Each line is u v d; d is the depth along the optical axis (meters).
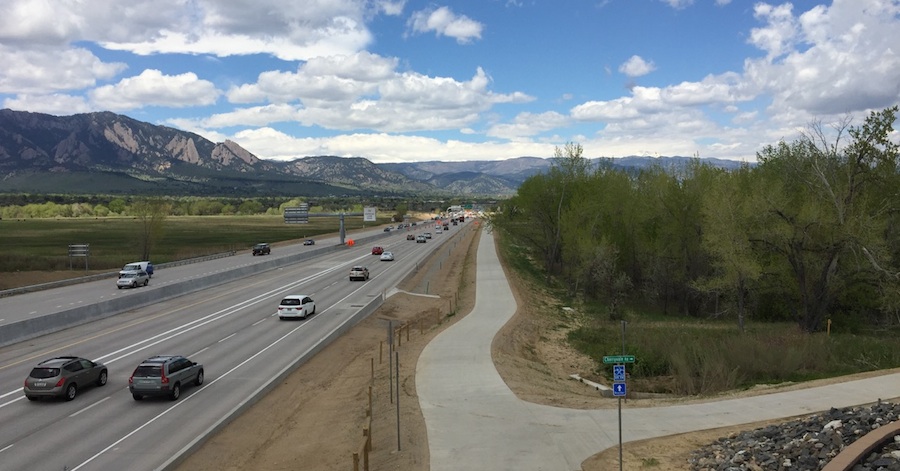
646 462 13.53
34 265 71.75
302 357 28.98
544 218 66.06
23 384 24.02
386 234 138.50
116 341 32.69
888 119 34.78
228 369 27.06
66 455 16.67
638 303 55.44
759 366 27.12
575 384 26.86
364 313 43.03
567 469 13.55
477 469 13.71
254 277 65.69
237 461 17.11
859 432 12.97
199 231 150.62
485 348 29.97
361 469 14.97
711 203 40.16
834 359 28.36
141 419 19.95
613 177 57.53
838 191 36.75
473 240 123.75
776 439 13.89
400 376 24.34
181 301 48.31
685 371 26.56
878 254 35.56
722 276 43.75
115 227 155.00
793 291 41.53
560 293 60.53
